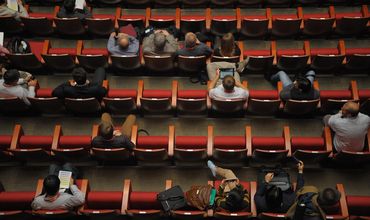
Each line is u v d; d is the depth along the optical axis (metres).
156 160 4.66
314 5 6.82
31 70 5.69
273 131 5.07
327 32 6.02
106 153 4.43
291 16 6.24
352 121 4.40
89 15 6.10
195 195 4.08
